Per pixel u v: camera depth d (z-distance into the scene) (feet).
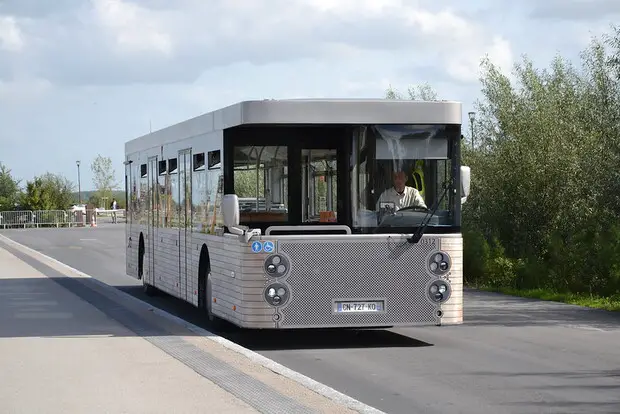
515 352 45.62
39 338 47.57
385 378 38.65
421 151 47.39
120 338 47.37
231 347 44.09
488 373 39.73
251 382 34.99
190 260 57.36
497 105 90.74
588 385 36.81
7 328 51.65
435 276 47.16
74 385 34.55
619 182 76.23
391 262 46.93
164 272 65.46
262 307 46.32
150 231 70.23
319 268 46.55
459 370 40.55
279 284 46.37
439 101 47.37
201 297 55.11
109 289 76.07
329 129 48.39
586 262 75.51
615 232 74.95
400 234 47.09
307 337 51.88
